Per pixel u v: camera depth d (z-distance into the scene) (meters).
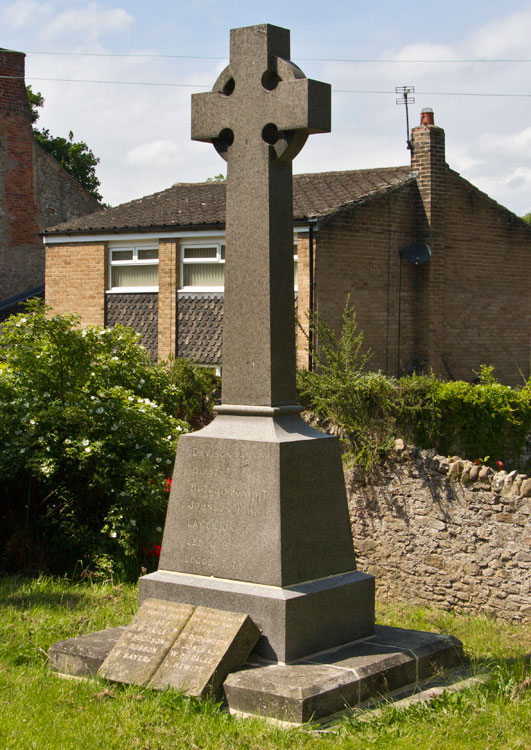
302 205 19.67
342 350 12.90
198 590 6.71
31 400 10.95
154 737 5.48
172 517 7.05
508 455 15.30
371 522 12.06
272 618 6.36
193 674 6.09
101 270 22.56
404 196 20.97
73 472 10.95
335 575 6.91
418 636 7.07
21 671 6.65
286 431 6.81
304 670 6.15
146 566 10.91
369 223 19.97
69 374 11.53
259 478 6.65
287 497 6.60
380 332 20.30
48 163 31.20
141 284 22.22
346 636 6.80
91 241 22.69
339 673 6.11
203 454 6.94
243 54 7.12
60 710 5.89
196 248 21.17
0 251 30.02
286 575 6.51
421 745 5.43
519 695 6.32
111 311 22.47
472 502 11.17
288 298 7.07
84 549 10.68
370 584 7.02
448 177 21.61
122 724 5.63
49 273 23.41
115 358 12.77
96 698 6.06
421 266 21.06
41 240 30.95
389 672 6.36
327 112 6.94
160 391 13.24
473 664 7.14
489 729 5.73
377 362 20.20
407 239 21.06
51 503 11.06
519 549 10.76
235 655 6.20
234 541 6.71
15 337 11.49
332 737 5.52
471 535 11.16
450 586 11.31
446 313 21.72
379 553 11.98
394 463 11.89
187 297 21.14
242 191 7.08
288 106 6.83
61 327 11.48
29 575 10.47
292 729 5.62
